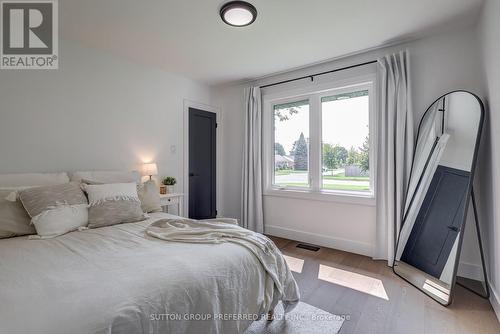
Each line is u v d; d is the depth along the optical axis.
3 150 2.22
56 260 1.30
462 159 2.15
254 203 3.84
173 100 3.63
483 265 2.03
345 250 3.10
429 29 2.42
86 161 2.74
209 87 4.20
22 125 2.32
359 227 3.02
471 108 2.13
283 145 3.75
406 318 1.74
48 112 2.48
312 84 3.35
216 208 4.28
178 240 1.61
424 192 2.44
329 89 3.23
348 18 2.23
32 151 2.37
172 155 3.62
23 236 1.81
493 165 1.89
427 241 2.31
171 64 3.30
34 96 2.39
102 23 2.30
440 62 2.49
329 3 2.01
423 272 2.26
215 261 1.31
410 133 2.57
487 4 1.91
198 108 4.00
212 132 4.23
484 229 2.18
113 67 2.97
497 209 1.78
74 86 2.65
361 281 2.29
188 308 1.08
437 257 2.18
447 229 2.17
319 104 3.38
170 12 2.13
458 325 1.67
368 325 1.66
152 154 3.37
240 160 4.13
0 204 1.82
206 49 2.85
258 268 1.48
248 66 3.36
